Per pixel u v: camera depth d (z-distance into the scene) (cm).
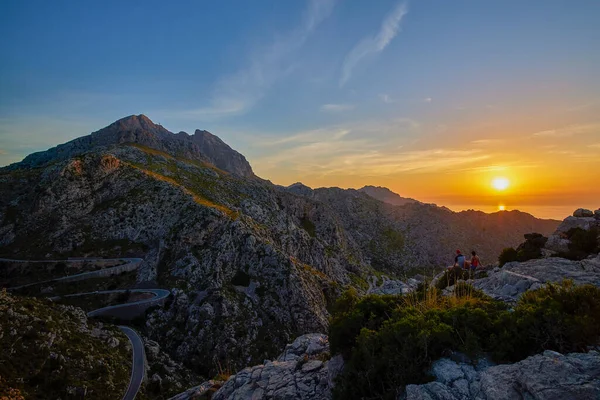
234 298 9544
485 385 759
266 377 1413
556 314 858
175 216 12756
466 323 973
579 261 1688
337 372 1167
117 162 15038
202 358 7825
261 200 19275
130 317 8469
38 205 12219
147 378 5984
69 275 9769
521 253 2069
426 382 866
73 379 4788
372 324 1185
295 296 10138
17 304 5831
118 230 12119
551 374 691
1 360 4325
